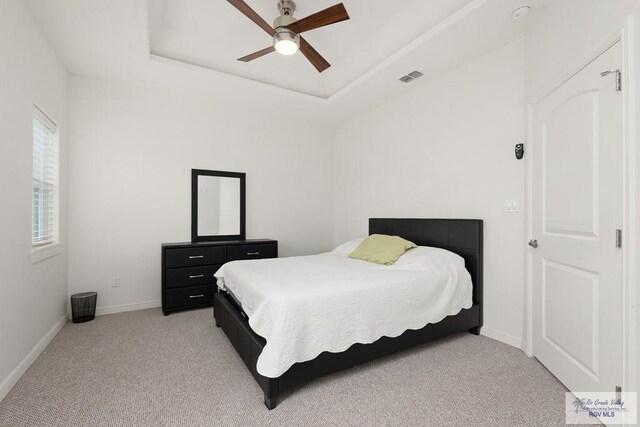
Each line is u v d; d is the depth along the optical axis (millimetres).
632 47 1339
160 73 3066
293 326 1683
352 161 4441
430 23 2428
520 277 2395
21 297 1984
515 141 2430
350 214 4477
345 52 3164
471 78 2781
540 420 1564
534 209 2221
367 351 1995
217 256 3490
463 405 1688
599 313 1552
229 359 2232
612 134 1469
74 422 1533
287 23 2152
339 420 1568
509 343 2467
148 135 3488
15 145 1911
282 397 1762
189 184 3719
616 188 1441
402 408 1664
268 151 4277
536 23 2184
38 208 2479
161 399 1736
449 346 2443
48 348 2383
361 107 3980
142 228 3453
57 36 2430
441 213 3072
